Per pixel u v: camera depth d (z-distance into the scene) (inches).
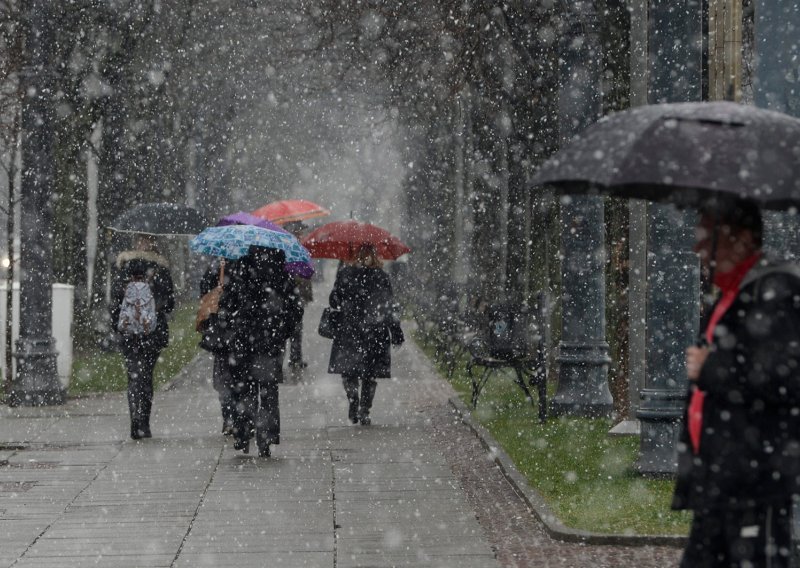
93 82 2196.1
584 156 411.2
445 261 3127.5
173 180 3137.3
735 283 398.6
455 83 1836.9
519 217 1957.4
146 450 1089.4
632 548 692.7
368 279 1258.0
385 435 1189.7
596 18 1326.3
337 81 2655.0
